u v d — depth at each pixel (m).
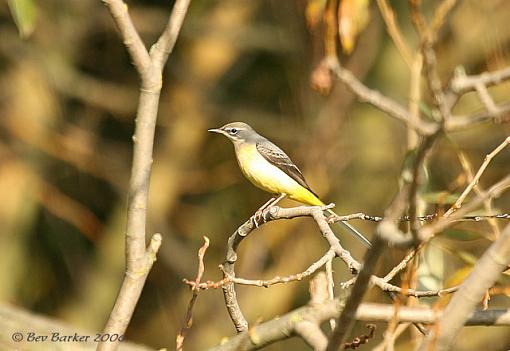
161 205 17.33
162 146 17.70
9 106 16.94
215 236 17.53
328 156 15.63
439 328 4.56
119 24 5.72
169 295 17.58
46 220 18.31
